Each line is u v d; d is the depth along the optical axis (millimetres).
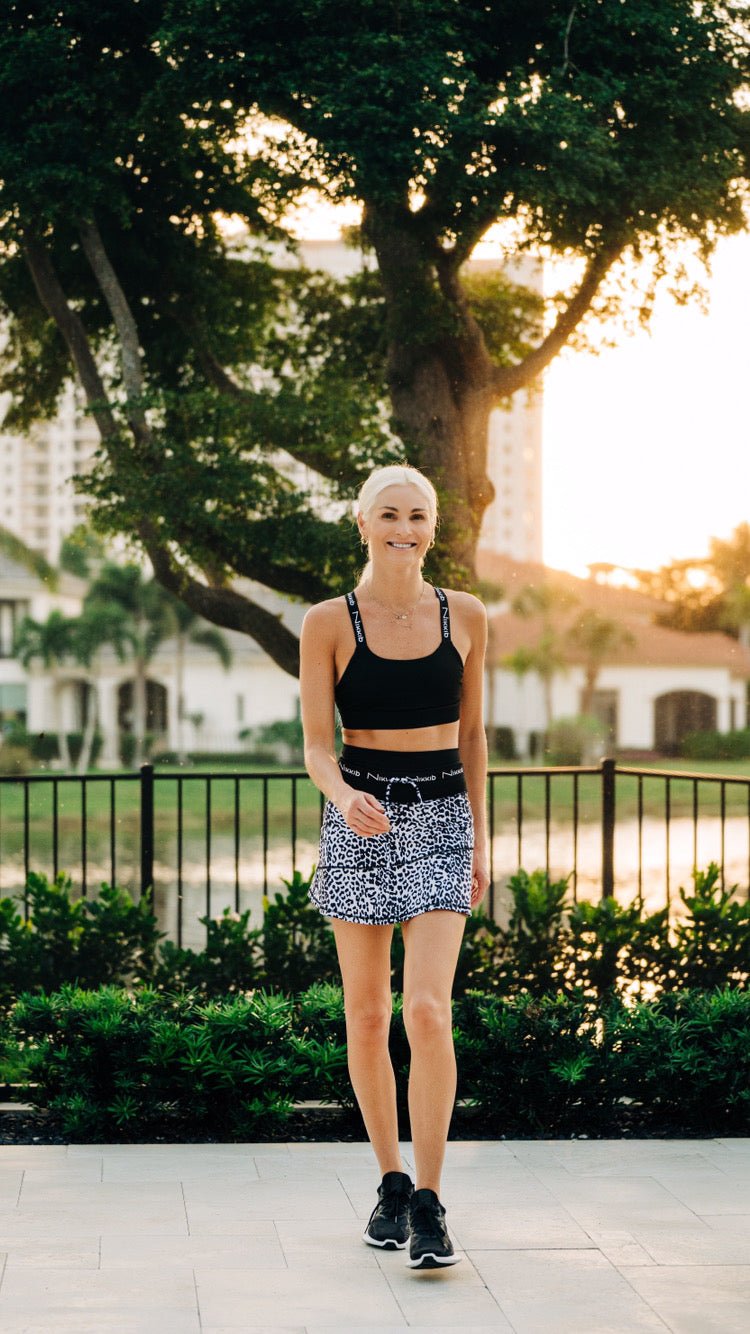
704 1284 2898
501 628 75250
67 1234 3229
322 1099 4344
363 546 7070
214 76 6348
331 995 4582
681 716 75500
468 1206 3447
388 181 6371
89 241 7477
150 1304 2770
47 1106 4324
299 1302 2785
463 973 5191
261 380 8430
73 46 6613
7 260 8305
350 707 3094
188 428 7414
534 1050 4324
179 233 7898
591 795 43000
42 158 6727
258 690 72625
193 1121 4270
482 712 3330
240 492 7004
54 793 5574
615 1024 4398
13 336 8688
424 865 3062
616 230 6934
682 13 6496
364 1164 3863
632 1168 3812
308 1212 3410
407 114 6160
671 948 5203
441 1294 2834
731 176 6836
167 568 7703
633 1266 3010
